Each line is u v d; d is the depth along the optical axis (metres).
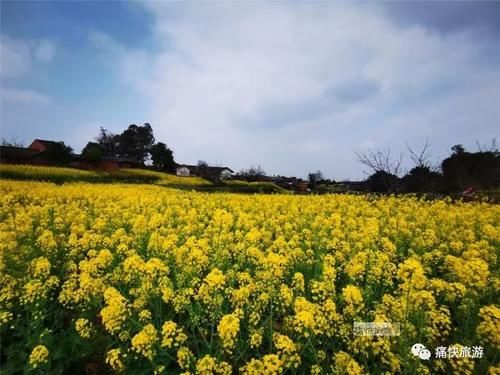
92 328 5.11
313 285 5.36
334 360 4.48
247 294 5.23
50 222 12.30
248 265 7.92
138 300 5.29
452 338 5.20
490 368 3.85
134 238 9.26
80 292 5.42
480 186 26.33
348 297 4.67
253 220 12.27
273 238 11.11
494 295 6.04
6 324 5.21
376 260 6.73
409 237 10.24
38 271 6.19
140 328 5.15
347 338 4.62
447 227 11.49
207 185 44.94
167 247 7.54
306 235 9.90
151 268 5.64
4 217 13.59
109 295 4.95
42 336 4.77
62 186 25.06
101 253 6.48
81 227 10.52
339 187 38.12
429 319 4.74
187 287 6.09
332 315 4.51
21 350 4.78
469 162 27.66
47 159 55.94
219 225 11.02
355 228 11.19
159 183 41.09
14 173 34.91
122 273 6.61
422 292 4.50
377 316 4.60
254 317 4.93
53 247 8.16
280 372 3.76
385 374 4.12
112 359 4.16
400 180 25.64
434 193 25.02
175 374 4.42
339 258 7.43
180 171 77.31
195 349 5.01
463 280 5.20
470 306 5.07
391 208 16.48
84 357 4.89
